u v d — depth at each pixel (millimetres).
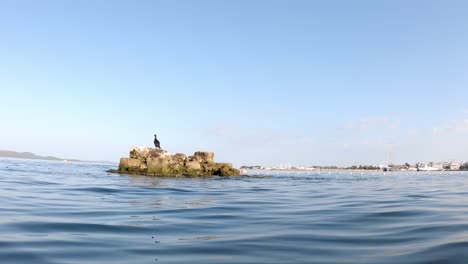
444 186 37438
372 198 22047
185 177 53938
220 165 64562
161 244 9602
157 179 43969
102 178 41719
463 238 9594
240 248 9156
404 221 12695
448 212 14711
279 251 8844
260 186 36688
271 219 13844
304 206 18094
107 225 12219
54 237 10203
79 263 7754
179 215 14797
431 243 9203
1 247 8875
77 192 23859
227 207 17656
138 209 16391
